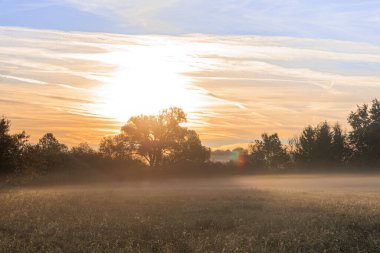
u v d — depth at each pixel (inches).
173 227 490.3
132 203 759.7
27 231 463.2
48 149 2285.9
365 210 654.5
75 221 523.5
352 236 456.8
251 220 556.1
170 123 3312.0
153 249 398.3
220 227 509.4
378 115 3211.1
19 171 1628.9
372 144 3179.1
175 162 3307.1
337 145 3253.0
